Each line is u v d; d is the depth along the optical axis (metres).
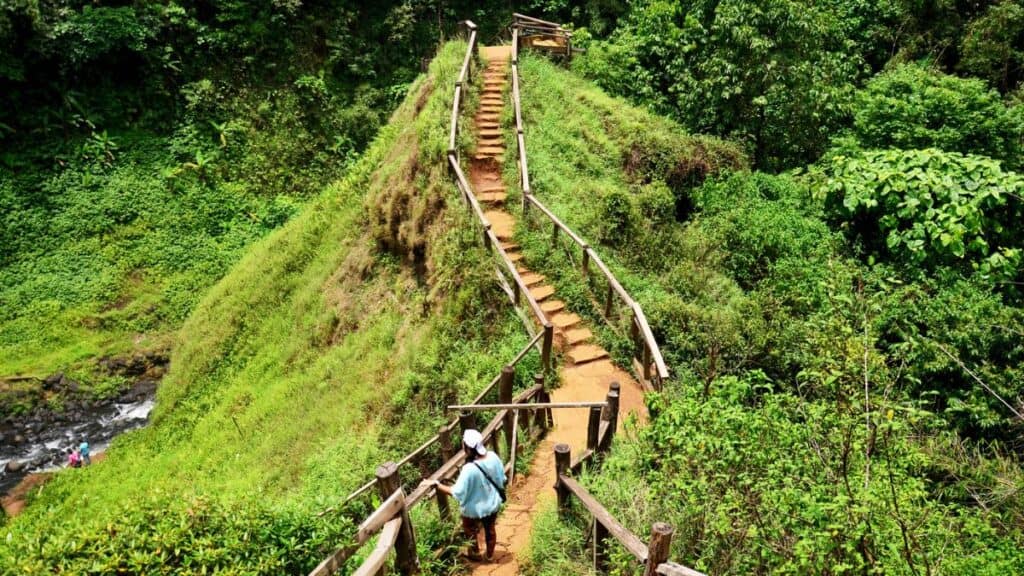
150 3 22.89
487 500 5.90
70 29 20.78
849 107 16.03
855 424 4.91
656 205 13.95
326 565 4.86
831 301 7.84
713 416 5.39
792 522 4.36
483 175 14.06
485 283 10.93
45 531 5.07
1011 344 8.48
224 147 23.31
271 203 23.27
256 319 16.28
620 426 8.26
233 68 24.23
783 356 9.12
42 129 21.03
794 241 12.02
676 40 18.36
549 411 8.35
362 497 8.38
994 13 17.47
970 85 13.52
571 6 26.17
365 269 14.43
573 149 15.38
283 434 11.82
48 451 15.05
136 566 4.58
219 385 15.32
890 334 9.20
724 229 13.09
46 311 18.62
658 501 5.40
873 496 4.13
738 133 16.48
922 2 19.50
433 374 10.02
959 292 9.30
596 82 19.27
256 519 5.25
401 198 13.90
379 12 27.02
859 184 11.56
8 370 16.83
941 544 4.67
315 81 25.05
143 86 22.75
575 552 5.90
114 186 21.50
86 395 16.73
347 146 25.12
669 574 4.09
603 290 11.12
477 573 6.08
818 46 16.11
